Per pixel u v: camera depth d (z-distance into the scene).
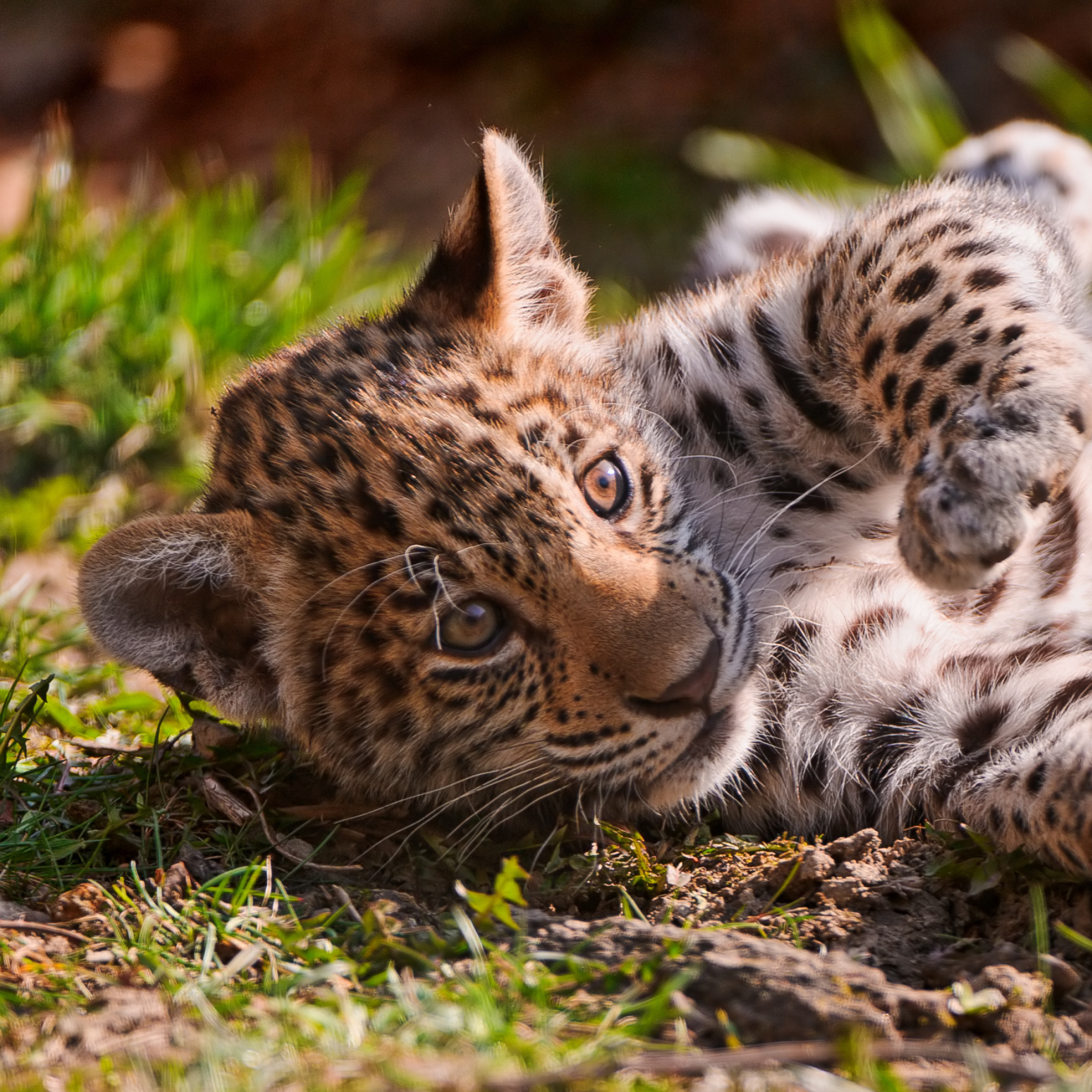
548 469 7.43
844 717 8.20
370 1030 5.52
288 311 14.09
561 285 8.95
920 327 7.90
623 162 22.58
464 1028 5.45
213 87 25.44
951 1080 5.32
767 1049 5.29
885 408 8.05
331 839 7.75
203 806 7.80
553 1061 5.27
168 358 13.33
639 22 25.30
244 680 8.01
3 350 13.20
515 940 6.35
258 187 17.45
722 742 7.66
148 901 6.77
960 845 7.16
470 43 25.44
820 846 7.54
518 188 8.84
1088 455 8.52
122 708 9.20
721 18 24.94
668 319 9.52
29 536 12.02
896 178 18.53
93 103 25.06
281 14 25.88
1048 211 9.73
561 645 7.31
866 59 20.33
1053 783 6.88
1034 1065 5.23
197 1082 5.09
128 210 15.09
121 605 7.70
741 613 7.84
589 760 7.48
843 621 8.37
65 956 6.39
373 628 7.51
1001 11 22.98
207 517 7.71
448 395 7.66
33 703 8.38
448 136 23.98
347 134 24.27
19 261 14.00
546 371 8.17
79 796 7.91
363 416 7.57
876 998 5.77
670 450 8.52
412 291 8.81
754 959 5.95
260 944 6.38
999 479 6.87
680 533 7.99
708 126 23.41
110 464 13.01
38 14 26.97
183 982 6.05
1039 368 7.31
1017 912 6.75
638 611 7.23
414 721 7.65
